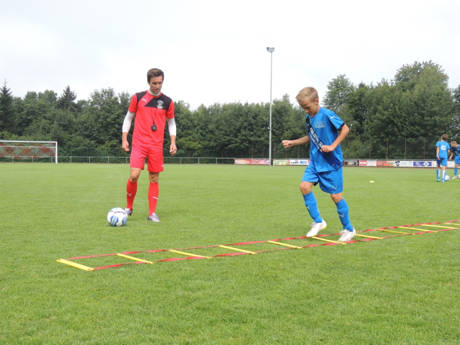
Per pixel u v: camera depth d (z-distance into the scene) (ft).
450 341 6.99
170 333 7.18
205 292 9.34
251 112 187.62
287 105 193.16
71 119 200.85
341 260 12.50
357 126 173.99
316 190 40.19
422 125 144.77
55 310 8.17
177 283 9.98
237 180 55.88
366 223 20.45
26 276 10.46
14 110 192.24
